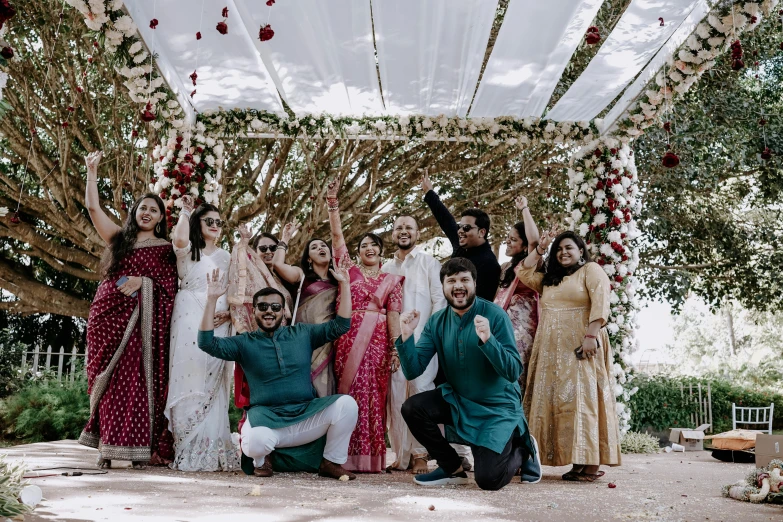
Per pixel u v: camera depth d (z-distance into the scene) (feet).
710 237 39.75
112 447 15.76
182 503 10.91
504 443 13.65
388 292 17.61
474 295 14.42
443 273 14.46
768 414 45.21
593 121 22.97
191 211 17.20
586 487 14.73
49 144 37.19
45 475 13.93
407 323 14.43
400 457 17.47
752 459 23.22
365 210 35.53
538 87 21.08
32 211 36.55
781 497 12.57
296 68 19.81
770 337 80.38
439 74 19.94
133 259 16.85
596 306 15.94
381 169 36.58
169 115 19.72
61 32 27.99
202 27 17.85
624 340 21.94
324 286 17.51
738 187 41.32
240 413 29.25
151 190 27.22
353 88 20.95
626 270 22.04
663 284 40.70
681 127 33.37
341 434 15.16
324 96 21.48
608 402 16.12
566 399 15.97
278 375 15.46
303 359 15.71
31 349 47.01
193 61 19.35
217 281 15.02
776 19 30.81
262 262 17.57
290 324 17.44
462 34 17.93
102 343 16.29
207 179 21.33
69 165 35.22
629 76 20.42
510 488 14.06
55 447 21.33
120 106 30.09
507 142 22.75
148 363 16.48
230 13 17.24
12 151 36.99
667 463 22.58
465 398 14.53
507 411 14.34
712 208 40.45
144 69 18.12
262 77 20.25
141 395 16.25
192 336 16.57
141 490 12.19
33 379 35.22
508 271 18.33
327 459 15.23
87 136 33.40
